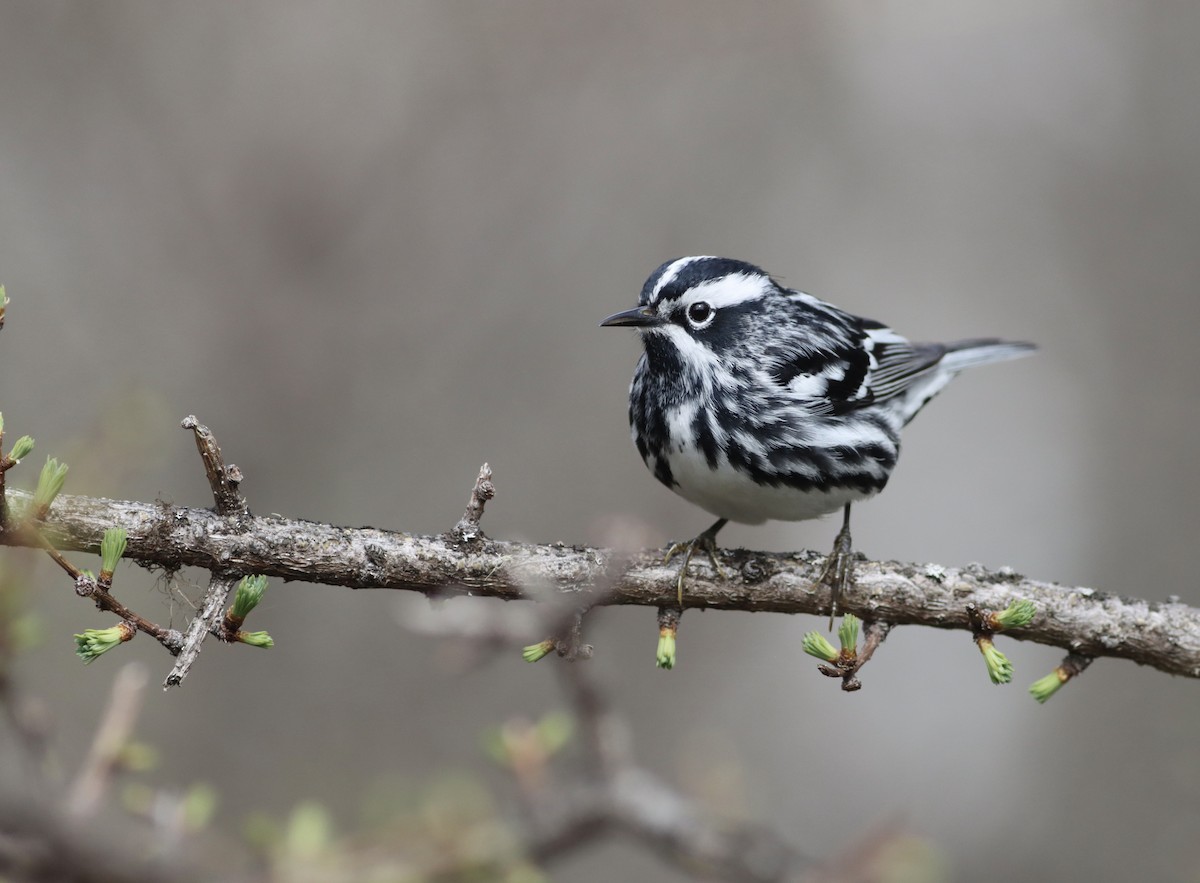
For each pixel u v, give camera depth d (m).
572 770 9.23
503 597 6.63
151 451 8.35
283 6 15.20
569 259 15.62
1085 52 18.34
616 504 14.84
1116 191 18.00
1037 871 14.67
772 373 8.51
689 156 16.39
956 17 18.09
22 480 8.05
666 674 15.31
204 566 6.19
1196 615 6.86
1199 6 18.16
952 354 10.42
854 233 17.39
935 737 15.63
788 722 15.48
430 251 15.10
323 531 6.37
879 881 8.24
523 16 16.05
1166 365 17.33
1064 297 17.77
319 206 14.55
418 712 13.15
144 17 14.78
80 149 14.39
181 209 14.36
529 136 15.84
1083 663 6.95
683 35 16.59
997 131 18.27
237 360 13.98
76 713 11.27
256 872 7.48
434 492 14.38
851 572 7.16
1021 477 17.25
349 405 14.33
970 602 7.03
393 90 15.40
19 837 6.67
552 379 15.17
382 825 8.19
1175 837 14.33
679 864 8.35
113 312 13.86
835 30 17.39
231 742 12.42
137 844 7.06
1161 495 16.73
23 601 6.71
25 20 14.55
